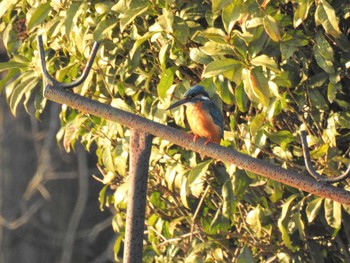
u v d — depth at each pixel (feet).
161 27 29.60
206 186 33.83
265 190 32.14
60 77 33.06
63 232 76.07
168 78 31.12
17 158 75.56
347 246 32.37
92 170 76.48
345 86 30.94
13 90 35.24
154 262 36.70
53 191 75.97
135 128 23.13
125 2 31.19
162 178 34.37
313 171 22.62
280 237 32.63
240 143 31.55
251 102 31.24
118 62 33.42
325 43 29.14
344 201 22.68
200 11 31.30
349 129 31.01
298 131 30.42
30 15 34.40
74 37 32.63
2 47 73.10
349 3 29.73
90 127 35.68
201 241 34.83
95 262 76.95
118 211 36.35
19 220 75.10
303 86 30.25
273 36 27.81
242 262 31.81
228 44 28.76
